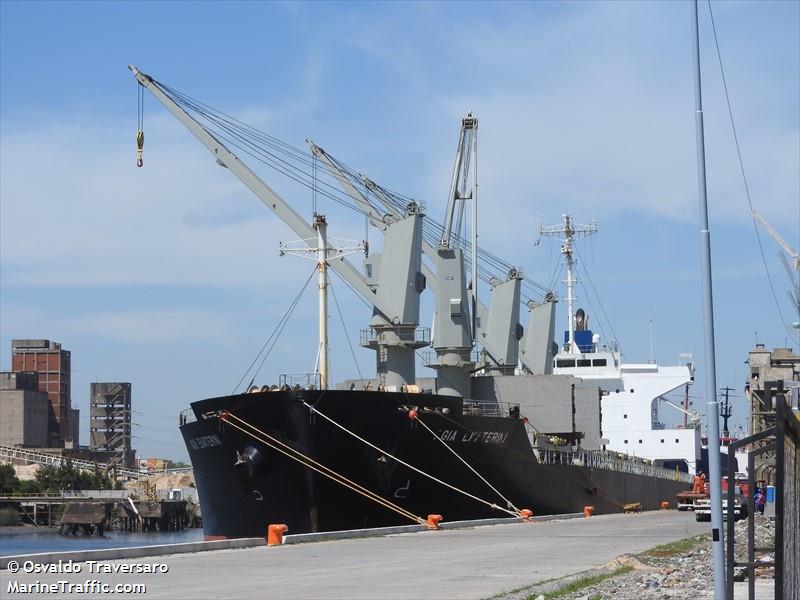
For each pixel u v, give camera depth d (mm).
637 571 22344
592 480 59875
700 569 22422
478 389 55562
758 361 67688
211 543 28141
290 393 38188
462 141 57500
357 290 48656
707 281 17391
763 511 45125
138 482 126750
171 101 50312
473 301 56812
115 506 104688
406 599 17188
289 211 49375
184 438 44000
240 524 41469
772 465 55094
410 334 48250
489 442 45750
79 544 80750
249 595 17891
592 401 60875
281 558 25391
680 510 62844
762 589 20203
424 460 41844
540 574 21453
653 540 31469
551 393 54781
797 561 15859
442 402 42250
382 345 48562
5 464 116375
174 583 19875
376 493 40250
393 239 48562
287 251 43500
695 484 59156
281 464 39000
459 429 43344
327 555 26266
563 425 54531
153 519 104188
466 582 19891
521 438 48875
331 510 39500
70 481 118312
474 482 45188
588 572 21562
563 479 54812
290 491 39312
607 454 64375
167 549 26594
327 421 38500
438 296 53125
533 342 70500
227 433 39906
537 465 51031
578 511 57719
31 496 107625
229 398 39562
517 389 55156
